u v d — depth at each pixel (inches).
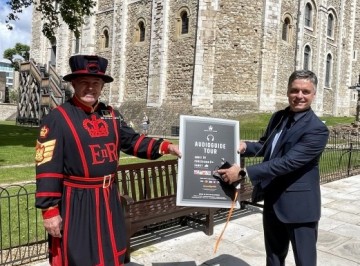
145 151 122.0
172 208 193.9
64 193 106.3
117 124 116.3
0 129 883.4
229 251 192.1
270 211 128.8
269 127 137.2
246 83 901.8
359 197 310.0
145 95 1013.2
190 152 128.5
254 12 898.7
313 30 1067.9
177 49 930.1
